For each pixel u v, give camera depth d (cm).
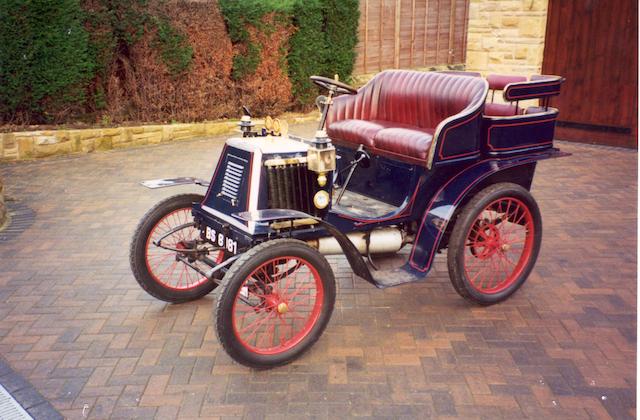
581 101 934
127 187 722
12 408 318
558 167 809
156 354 372
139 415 315
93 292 453
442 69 1574
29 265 499
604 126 921
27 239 557
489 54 989
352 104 510
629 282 472
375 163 448
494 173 434
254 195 359
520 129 430
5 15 785
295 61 1123
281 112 1146
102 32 895
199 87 1003
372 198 455
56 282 469
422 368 357
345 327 406
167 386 340
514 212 435
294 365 361
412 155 408
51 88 852
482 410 319
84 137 886
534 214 432
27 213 629
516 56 963
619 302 439
